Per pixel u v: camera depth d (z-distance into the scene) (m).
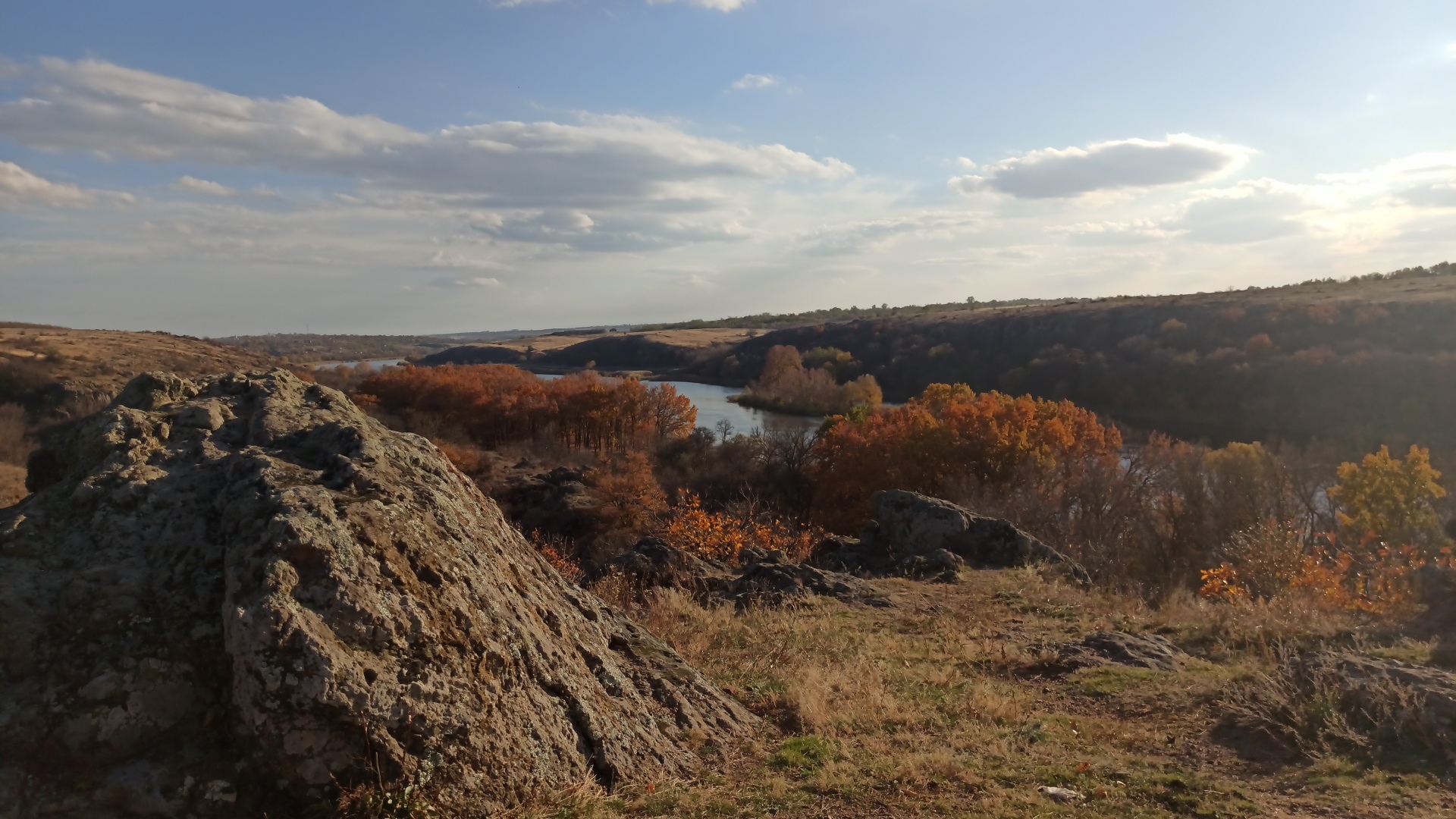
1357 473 27.61
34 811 3.14
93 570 3.70
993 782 4.48
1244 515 26.17
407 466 4.96
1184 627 8.33
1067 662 7.07
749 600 9.84
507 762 3.75
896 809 4.12
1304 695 5.34
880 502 14.21
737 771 4.57
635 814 3.87
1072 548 21.78
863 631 8.52
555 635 4.79
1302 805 4.24
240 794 3.29
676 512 25.94
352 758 3.35
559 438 58.41
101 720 3.33
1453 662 6.05
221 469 4.38
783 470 48.94
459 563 4.26
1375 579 10.04
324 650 3.37
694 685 5.43
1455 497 27.58
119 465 4.26
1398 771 4.54
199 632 3.57
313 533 3.69
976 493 34.78
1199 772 4.70
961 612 9.42
